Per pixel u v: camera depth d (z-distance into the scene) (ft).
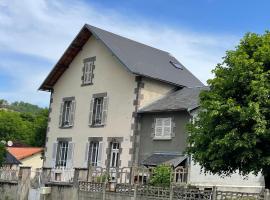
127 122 99.35
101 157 102.94
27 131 255.09
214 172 60.08
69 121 112.98
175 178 75.10
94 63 110.11
